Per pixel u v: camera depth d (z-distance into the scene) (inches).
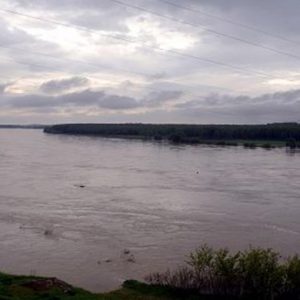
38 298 681.6
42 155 3897.6
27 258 1080.2
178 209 1664.6
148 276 890.1
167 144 5615.2
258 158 3732.8
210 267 759.7
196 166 3125.0
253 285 717.9
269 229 1393.9
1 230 1323.8
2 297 661.3
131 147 5044.3
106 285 907.4
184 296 741.3
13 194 1900.8
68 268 1013.2
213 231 1354.6
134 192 2033.7
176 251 1144.8
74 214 1551.4
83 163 3282.5
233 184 2311.8
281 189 2159.2
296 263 735.1
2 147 4977.9
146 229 1363.2
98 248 1164.5
